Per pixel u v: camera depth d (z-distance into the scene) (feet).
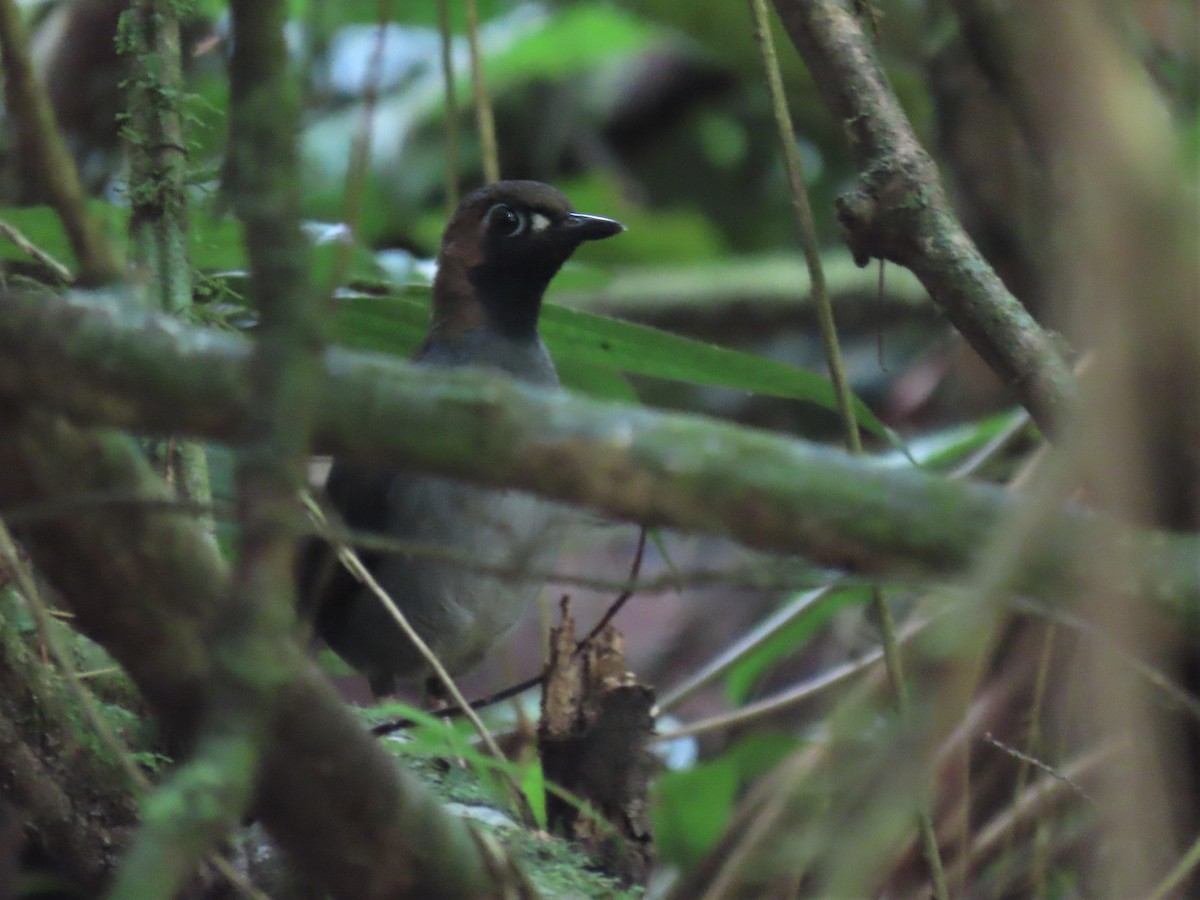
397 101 46.19
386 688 27.45
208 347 10.70
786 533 10.46
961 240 16.71
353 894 13.32
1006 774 23.49
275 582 8.85
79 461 11.44
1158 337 8.34
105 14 30.83
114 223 21.89
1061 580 9.86
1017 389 15.93
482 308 27.81
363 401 10.53
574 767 21.16
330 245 21.24
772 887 21.01
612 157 51.85
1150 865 8.98
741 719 26.22
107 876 18.94
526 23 49.39
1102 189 8.04
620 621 40.75
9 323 10.82
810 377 22.40
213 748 8.30
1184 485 11.61
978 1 16.56
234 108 9.69
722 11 38.06
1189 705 13.12
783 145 18.97
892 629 17.75
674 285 44.98
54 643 14.51
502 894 13.75
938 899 17.24
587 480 10.54
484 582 24.85
